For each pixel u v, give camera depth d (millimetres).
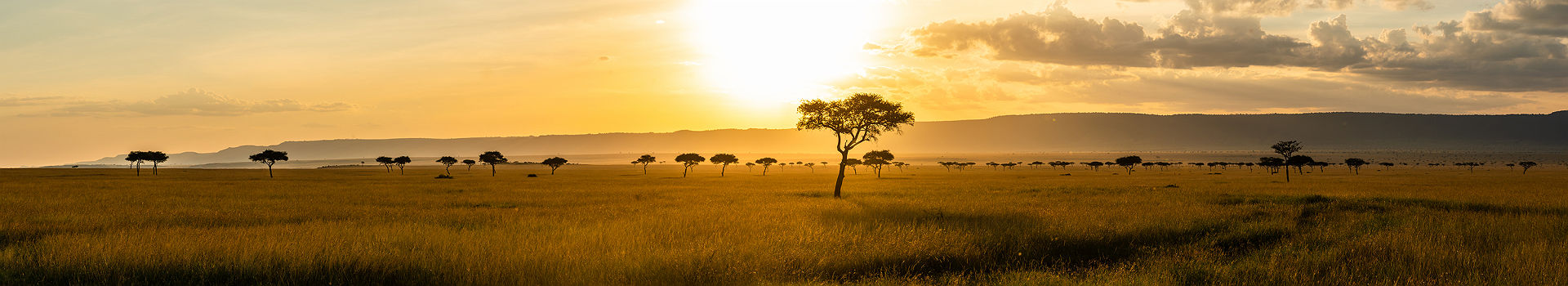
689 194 38750
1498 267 10141
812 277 10086
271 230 15438
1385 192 38906
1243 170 178125
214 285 9594
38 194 35281
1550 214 21656
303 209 25047
